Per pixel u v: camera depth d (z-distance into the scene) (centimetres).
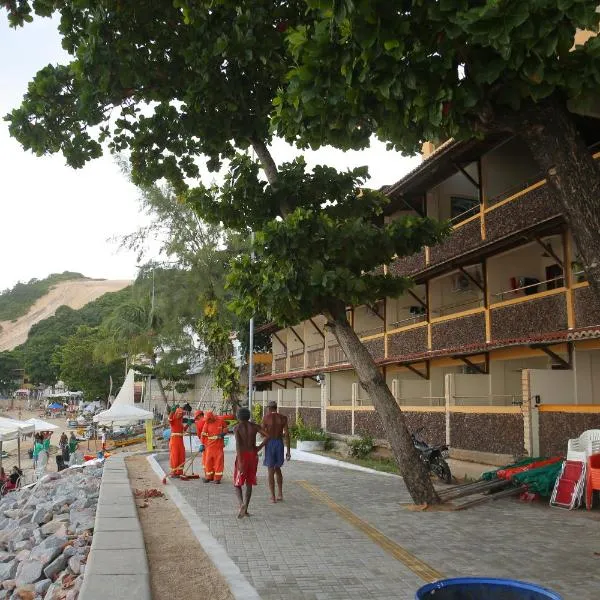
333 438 2344
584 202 555
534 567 639
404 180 1830
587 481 967
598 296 540
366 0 530
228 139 1151
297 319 1064
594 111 1130
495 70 541
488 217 1566
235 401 2698
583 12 479
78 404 9469
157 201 3097
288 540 760
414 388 1914
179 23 1010
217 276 3133
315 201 1146
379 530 820
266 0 920
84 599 506
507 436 1327
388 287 1084
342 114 655
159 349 4153
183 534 798
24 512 1461
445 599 285
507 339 1473
